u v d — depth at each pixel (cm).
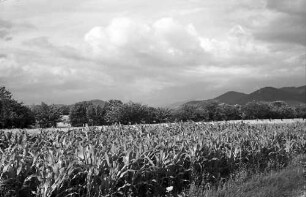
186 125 2227
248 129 2031
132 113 4362
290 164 1569
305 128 2566
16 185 789
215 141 1370
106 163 901
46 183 745
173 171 1048
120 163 954
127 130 1708
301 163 1548
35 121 3903
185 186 1066
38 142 1178
